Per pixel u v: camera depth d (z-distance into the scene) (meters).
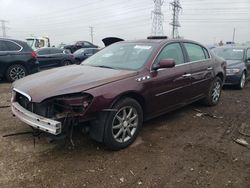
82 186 3.07
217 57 6.59
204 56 6.01
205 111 6.02
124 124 3.94
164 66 4.30
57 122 3.28
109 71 4.18
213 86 6.27
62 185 3.07
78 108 3.47
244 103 6.91
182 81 5.00
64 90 3.44
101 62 4.82
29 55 9.95
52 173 3.30
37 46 21.38
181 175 3.33
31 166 3.44
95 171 3.37
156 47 4.66
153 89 4.34
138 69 4.24
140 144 4.16
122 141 3.94
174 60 4.58
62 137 3.46
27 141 4.13
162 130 4.77
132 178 3.24
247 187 3.12
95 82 3.67
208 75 5.92
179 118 5.46
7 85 9.02
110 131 3.73
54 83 3.67
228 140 4.40
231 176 3.33
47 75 4.15
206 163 3.63
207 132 4.73
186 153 3.90
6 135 4.30
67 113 3.41
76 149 3.92
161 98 4.56
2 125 4.78
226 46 10.73
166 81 4.59
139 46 4.84
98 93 3.54
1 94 7.45
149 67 4.34
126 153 3.85
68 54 15.69
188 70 5.18
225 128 4.96
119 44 5.27
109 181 3.17
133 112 4.08
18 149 3.87
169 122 5.20
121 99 3.88
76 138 4.26
